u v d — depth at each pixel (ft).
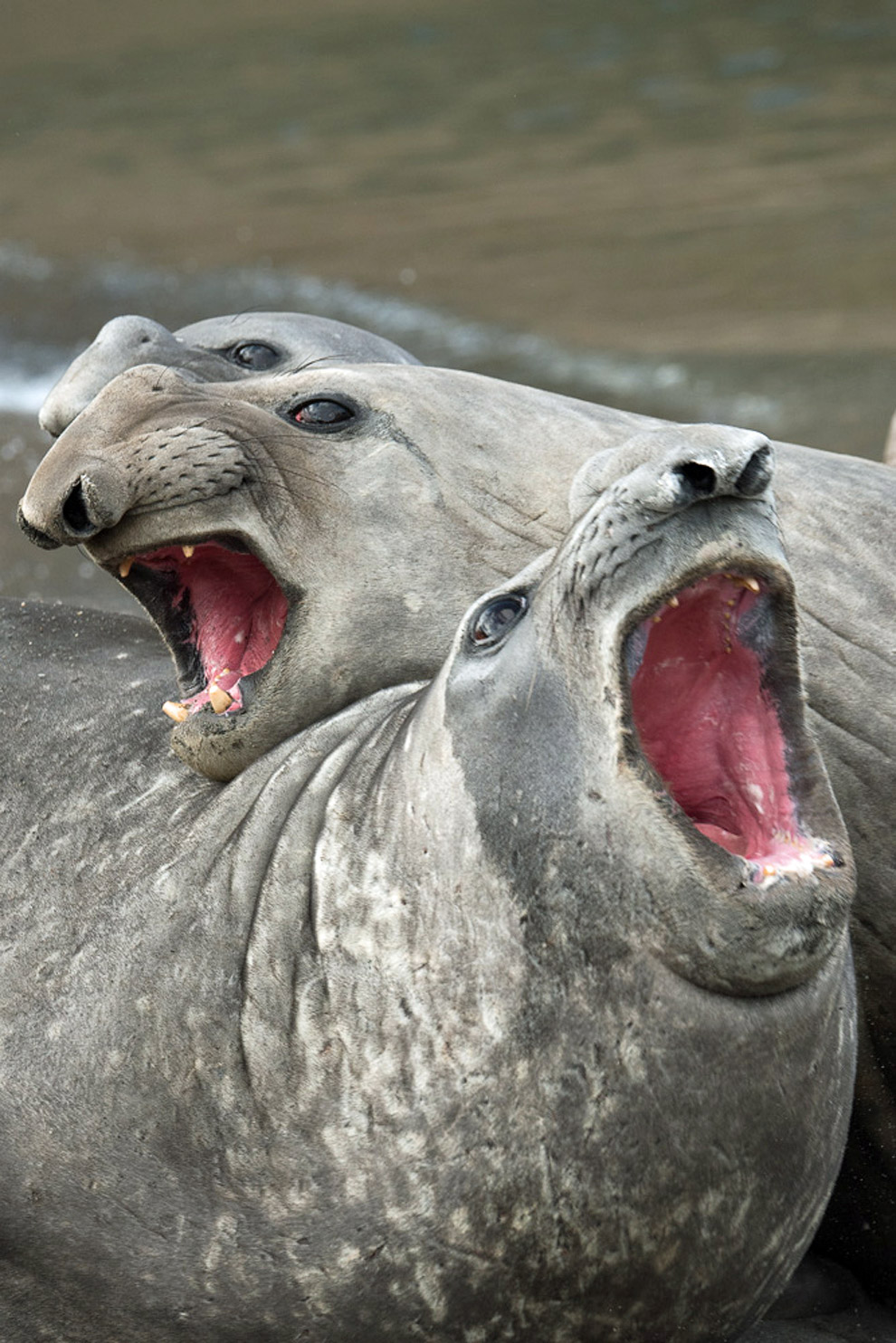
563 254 212.02
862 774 66.74
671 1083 47.21
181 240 237.25
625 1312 49.57
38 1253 54.65
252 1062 52.60
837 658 68.08
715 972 46.11
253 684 65.82
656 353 174.91
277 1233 51.39
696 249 208.23
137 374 69.15
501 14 376.89
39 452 138.21
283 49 372.99
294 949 53.01
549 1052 48.08
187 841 59.62
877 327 176.76
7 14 458.09
